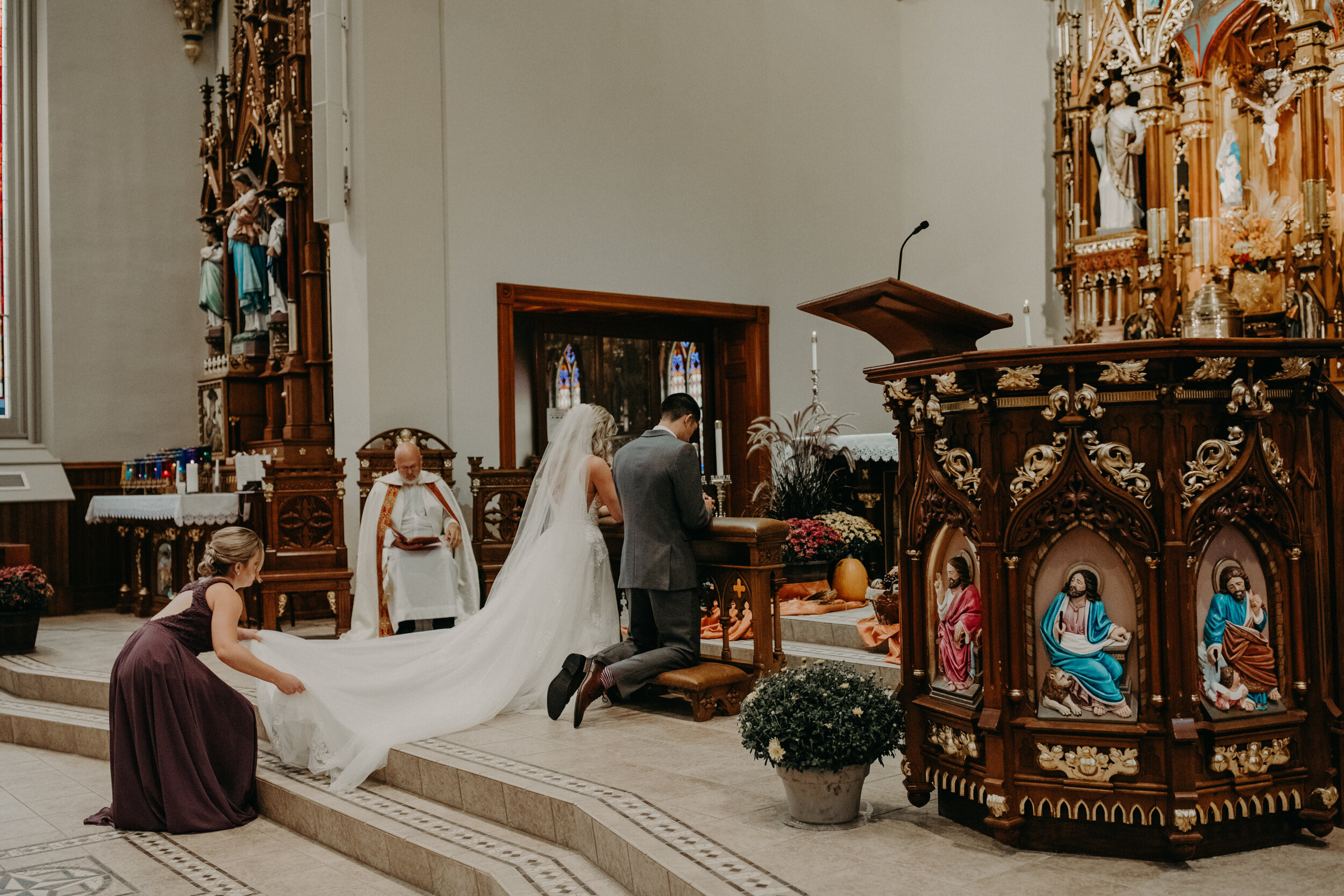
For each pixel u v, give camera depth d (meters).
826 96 10.83
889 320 3.43
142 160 10.90
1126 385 3.05
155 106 10.98
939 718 3.45
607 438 5.88
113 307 10.74
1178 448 3.04
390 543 6.81
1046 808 3.13
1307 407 3.19
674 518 5.21
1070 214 9.59
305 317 8.95
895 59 11.34
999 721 3.15
